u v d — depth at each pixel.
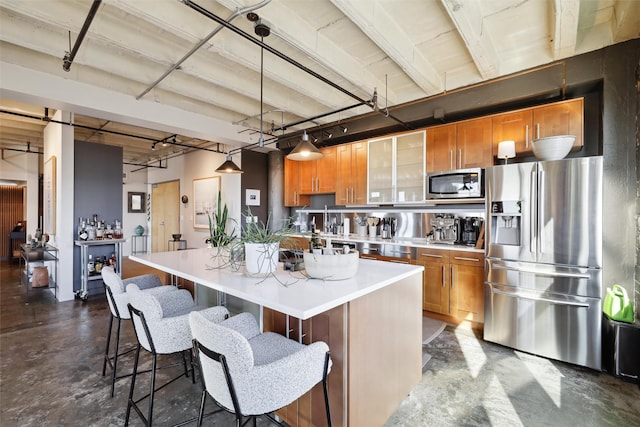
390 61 3.13
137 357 1.78
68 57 2.61
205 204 6.58
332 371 1.48
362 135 4.70
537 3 2.28
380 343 1.69
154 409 1.90
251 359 1.11
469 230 3.65
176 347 1.63
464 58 3.06
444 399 2.01
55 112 4.47
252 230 2.13
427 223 4.15
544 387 2.15
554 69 2.83
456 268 3.30
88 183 4.62
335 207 5.27
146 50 2.71
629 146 2.44
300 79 3.37
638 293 2.35
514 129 3.16
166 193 8.04
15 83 2.94
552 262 2.57
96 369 2.38
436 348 2.79
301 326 1.61
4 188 7.66
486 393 2.08
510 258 2.77
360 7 2.16
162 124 4.07
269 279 1.76
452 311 3.33
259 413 1.15
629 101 2.46
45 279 4.56
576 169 2.47
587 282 2.43
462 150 3.50
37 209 7.02
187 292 2.18
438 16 2.45
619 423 1.78
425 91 3.47
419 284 2.15
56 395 2.05
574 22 2.24
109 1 1.99
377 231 4.69
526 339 2.68
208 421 1.79
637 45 2.44
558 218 2.54
